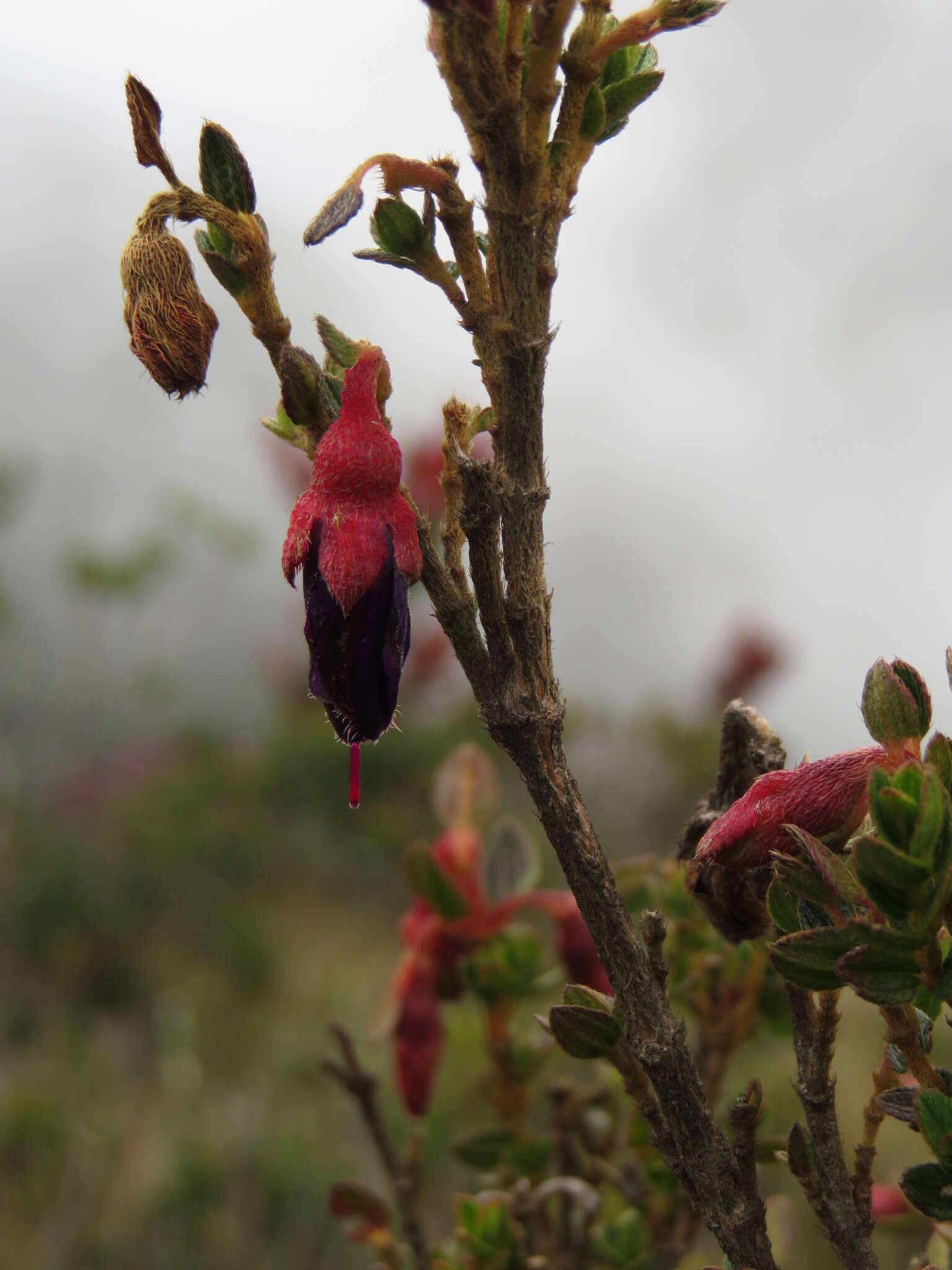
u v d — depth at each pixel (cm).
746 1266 12
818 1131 12
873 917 11
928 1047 12
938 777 11
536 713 12
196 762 118
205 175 12
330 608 12
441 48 12
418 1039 20
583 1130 20
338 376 13
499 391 12
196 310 13
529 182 12
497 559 12
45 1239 51
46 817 109
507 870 20
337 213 12
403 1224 19
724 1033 18
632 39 12
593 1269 18
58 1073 68
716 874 12
